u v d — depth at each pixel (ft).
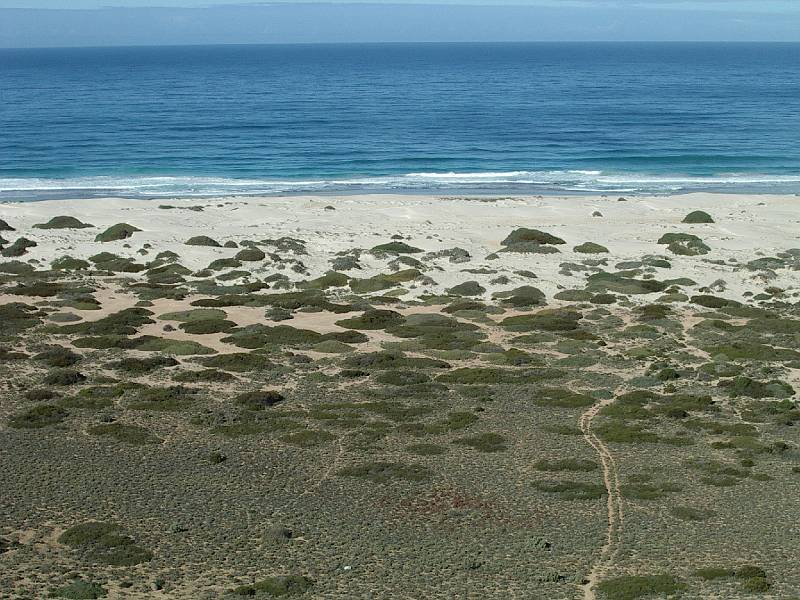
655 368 216.74
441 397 199.82
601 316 255.09
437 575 125.39
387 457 168.86
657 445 175.83
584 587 122.42
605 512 147.23
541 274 291.17
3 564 126.11
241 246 317.83
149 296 269.44
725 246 324.80
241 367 214.90
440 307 265.54
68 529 137.59
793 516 145.48
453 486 156.46
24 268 292.61
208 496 151.33
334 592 119.96
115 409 190.39
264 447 172.96
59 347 224.94
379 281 284.82
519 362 220.64
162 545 133.80
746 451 172.65
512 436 179.52
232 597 117.29
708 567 127.85
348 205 383.24
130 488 153.48
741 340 235.61
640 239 333.42
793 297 272.31
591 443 176.86
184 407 191.42
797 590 120.47
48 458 165.27
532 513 146.51
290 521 142.72
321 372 214.28
